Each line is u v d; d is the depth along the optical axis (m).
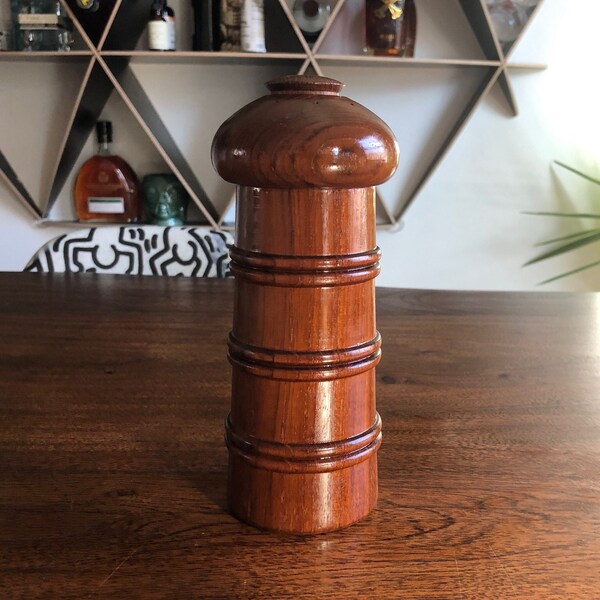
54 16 1.68
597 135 1.93
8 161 1.93
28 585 0.35
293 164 0.34
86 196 1.90
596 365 0.74
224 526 0.40
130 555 0.37
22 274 1.19
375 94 1.91
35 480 0.46
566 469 0.48
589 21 1.86
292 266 0.36
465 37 1.85
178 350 0.77
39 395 0.63
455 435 0.54
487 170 1.96
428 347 0.80
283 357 0.37
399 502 0.43
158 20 1.66
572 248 1.92
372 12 1.70
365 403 0.39
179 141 1.92
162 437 0.53
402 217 1.97
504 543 0.39
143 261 1.29
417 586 0.35
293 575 0.36
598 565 0.37
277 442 0.38
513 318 0.95
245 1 1.64
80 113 1.79
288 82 0.36
